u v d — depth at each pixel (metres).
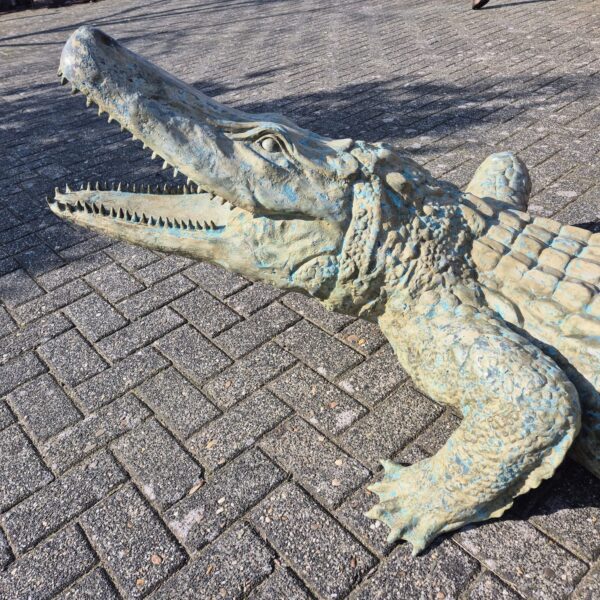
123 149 5.43
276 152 2.06
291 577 2.06
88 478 2.47
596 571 2.00
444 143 5.05
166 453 2.55
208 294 3.50
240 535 2.21
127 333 3.24
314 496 2.33
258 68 7.61
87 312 3.42
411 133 5.30
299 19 10.06
